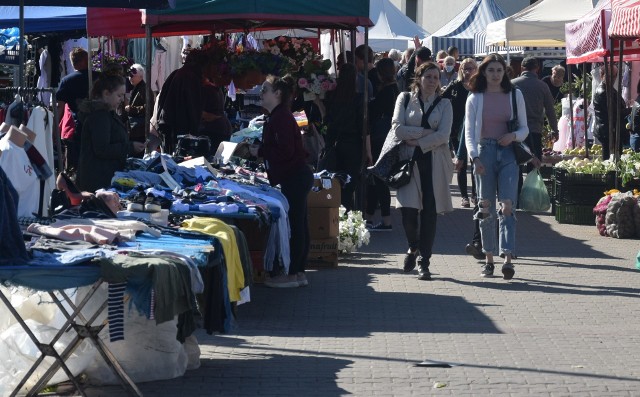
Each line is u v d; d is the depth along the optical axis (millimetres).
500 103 14508
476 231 16219
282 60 19594
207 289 9484
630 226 18844
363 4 18078
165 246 8969
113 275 7914
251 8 16875
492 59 14422
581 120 29844
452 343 10969
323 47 30312
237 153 16641
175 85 17266
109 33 18266
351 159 18797
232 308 10039
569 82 28672
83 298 8867
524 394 9078
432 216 14539
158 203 11180
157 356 9352
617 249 17609
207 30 21969
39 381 8586
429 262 15133
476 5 43344
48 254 8289
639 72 28516
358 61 20766
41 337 8930
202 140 15477
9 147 9617
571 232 19688
